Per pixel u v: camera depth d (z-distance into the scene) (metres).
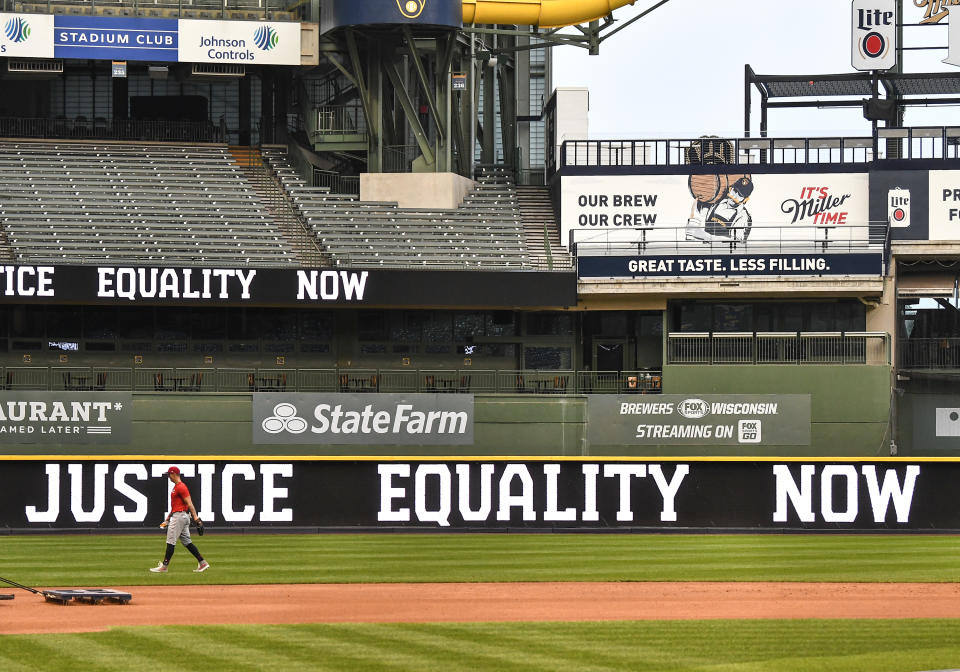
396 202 102.12
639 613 43.53
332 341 96.31
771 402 84.88
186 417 85.50
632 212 101.50
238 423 85.88
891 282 94.19
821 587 50.22
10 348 93.88
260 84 109.00
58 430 82.44
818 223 100.56
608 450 84.56
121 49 99.88
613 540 64.88
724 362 90.31
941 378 91.06
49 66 100.69
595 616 42.69
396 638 37.78
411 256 97.56
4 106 106.75
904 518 67.88
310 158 107.62
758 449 84.62
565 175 101.69
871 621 41.81
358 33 101.06
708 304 96.62
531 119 117.44
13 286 87.12
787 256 92.31
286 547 61.56
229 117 108.94
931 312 97.94
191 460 67.44
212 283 88.69
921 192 98.75
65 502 66.69
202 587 49.09
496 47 109.19
